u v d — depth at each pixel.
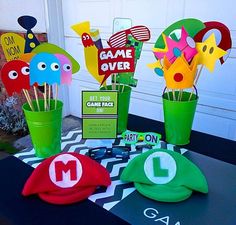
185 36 0.88
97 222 0.63
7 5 2.76
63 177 0.73
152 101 2.19
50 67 0.83
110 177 0.79
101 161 0.87
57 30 2.53
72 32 2.51
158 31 1.99
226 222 0.63
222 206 0.68
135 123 1.16
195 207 0.68
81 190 0.72
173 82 0.88
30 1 2.52
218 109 1.87
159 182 0.73
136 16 2.07
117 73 0.96
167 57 0.89
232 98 1.80
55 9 2.45
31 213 0.66
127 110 1.03
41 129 0.85
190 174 0.74
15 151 2.35
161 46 0.95
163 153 0.78
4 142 2.54
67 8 2.46
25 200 0.71
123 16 2.13
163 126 1.13
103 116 0.89
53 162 0.74
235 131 1.85
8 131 2.72
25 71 0.82
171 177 0.74
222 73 1.78
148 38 0.96
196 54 0.87
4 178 0.80
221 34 0.90
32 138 0.89
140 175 0.74
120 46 0.95
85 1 2.31
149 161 0.76
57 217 0.65
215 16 1.72
